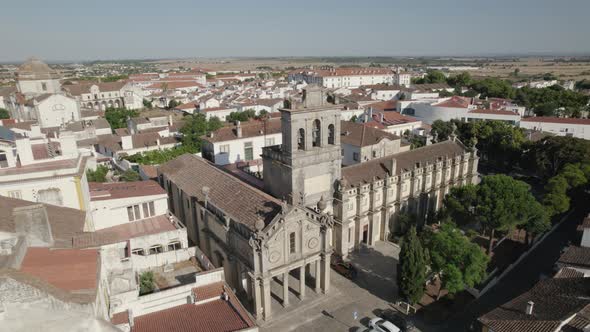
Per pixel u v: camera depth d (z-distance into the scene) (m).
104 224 50.28
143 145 101.50
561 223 72.38
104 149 105.62
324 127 49.94
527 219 56.31
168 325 34.16
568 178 69.81
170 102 198.88
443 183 74.25
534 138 105.62
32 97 133.12
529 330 33.88
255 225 40.12
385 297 49.72
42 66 141.62
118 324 32.53
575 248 51.84
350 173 60.84
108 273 35.25
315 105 48.12
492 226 56.72
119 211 50.88
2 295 21.05
